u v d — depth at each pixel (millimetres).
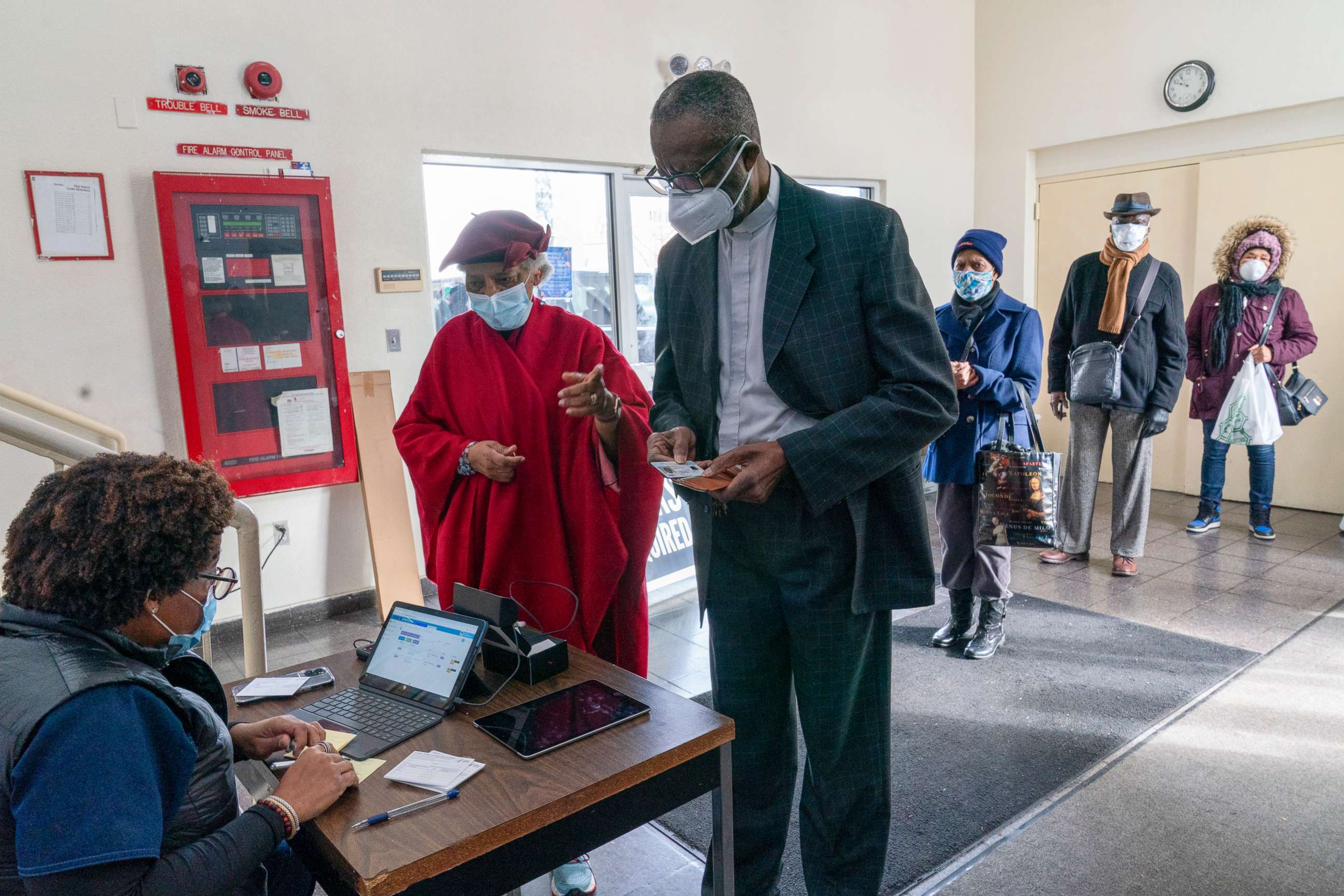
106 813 858
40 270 3061
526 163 4180
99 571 963
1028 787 2309
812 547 1519
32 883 833
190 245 3301
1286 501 5238
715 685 1694
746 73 4906
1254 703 2750
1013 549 4652
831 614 1534
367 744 1294
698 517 1648
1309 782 2287
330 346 3658
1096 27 5590
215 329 3389
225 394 3434
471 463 1823
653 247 4719
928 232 6055
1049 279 6215
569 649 1680
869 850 1628
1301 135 4906
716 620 1661
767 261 1520
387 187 3744
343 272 3670
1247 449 4992
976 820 2158
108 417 3229
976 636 3244
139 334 3271
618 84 4379
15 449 3070
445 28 3824
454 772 1184
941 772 2396
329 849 1051
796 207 1479
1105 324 3850
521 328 1979
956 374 2889
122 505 978
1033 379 3031
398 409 3873
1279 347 4391
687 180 1381
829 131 5363
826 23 5270
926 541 1524
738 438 1569
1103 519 5195
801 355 1456
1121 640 3295
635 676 1520
